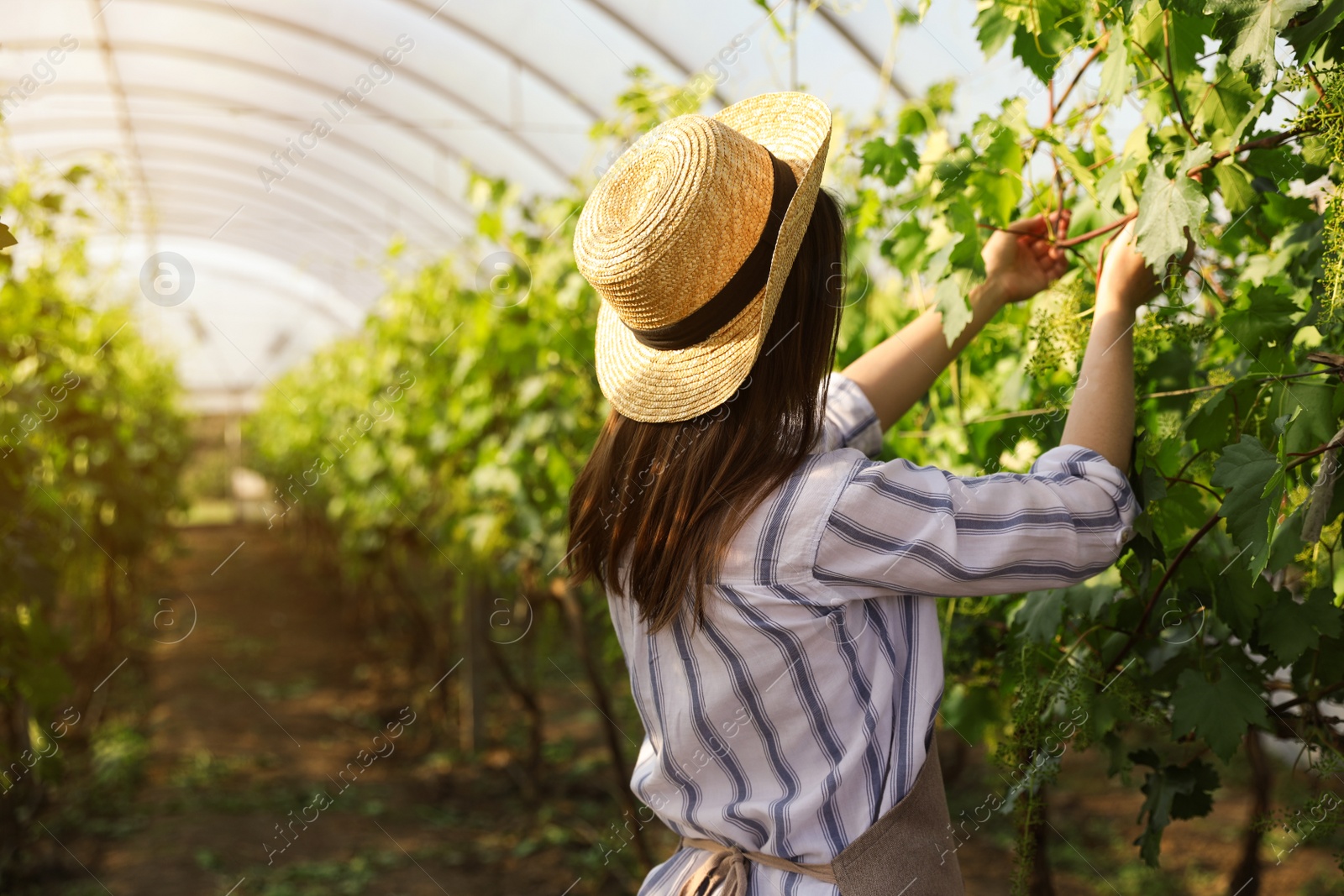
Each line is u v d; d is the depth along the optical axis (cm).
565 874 443
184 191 1048
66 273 423
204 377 2256
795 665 106
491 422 475
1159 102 133
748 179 108
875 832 104
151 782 563
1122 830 439
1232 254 152
